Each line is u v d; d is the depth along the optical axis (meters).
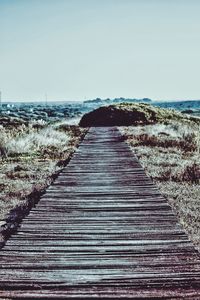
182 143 22.83
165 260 5.56
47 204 8.88
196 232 7.95
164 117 54.53
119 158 16.80
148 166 15.67
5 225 8.73
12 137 24.08
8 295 4.59
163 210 8.27
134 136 28.30
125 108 52.97
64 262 5.52
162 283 4.86
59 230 6.95
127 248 6.03
